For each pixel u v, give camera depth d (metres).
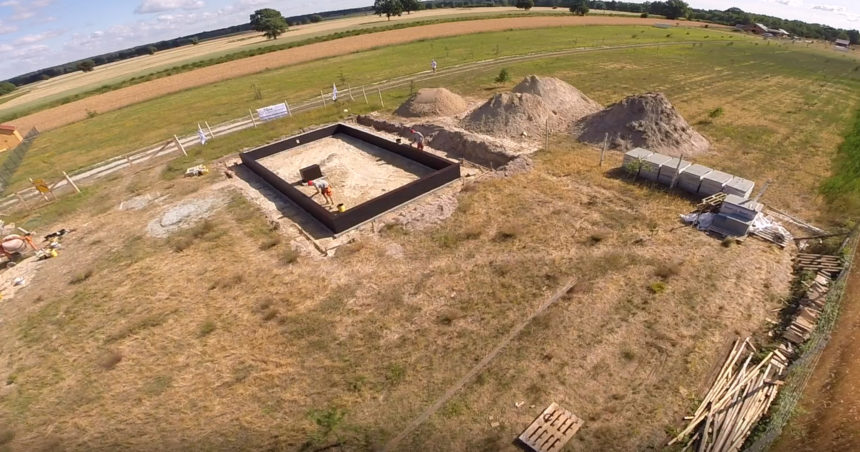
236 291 14.11
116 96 49.53
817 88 31.89
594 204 16.98
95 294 14.84
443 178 19.58
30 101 63.19
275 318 12.73
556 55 48.16
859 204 15.62
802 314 10.91
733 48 51.94
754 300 11.73
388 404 9.69
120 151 29.78
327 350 11.36
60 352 12.52
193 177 23.44
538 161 21.05
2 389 11.49
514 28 71.69
